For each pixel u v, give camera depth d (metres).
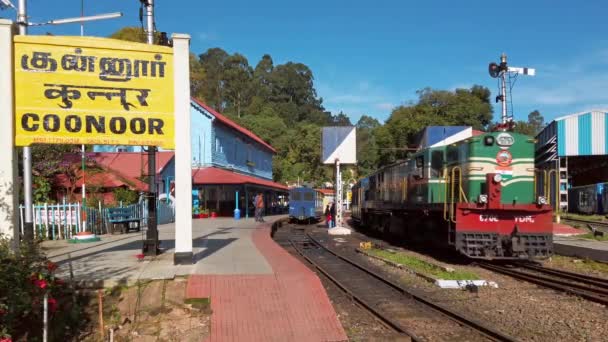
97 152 31.78
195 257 12.12
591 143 41.25
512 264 14.56
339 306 9.55
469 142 14.79
